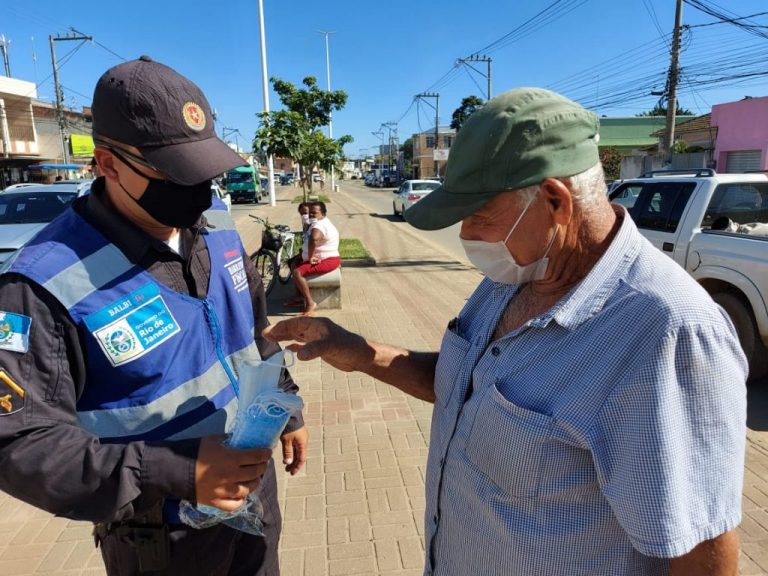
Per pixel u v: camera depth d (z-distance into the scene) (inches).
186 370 55.7
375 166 4527.6
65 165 1155.9
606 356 41.0
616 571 44.1
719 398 38.3
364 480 129.2
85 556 106.3
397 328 250.1
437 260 446.6
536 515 44.7
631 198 243.3
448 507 52.4
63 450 43.4
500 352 47.6
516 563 45.7
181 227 54.1
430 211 46.2
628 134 1854.1
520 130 41.8
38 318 46.2
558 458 42.9
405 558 104.3
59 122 1224.8
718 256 182.7
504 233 45.0
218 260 62.3
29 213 324.2
